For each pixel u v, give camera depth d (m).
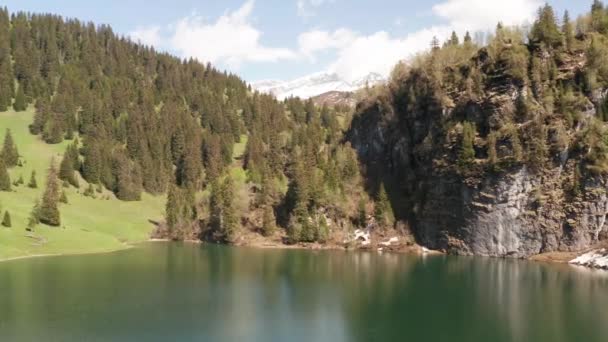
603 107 163.62
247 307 104.00
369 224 197.50
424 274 138.62
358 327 91.75
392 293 116.50
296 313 99.94
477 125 180.00
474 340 84.38
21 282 117.25
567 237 160.50
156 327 89.25
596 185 156.38
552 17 177.25
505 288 120.38
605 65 165.12
